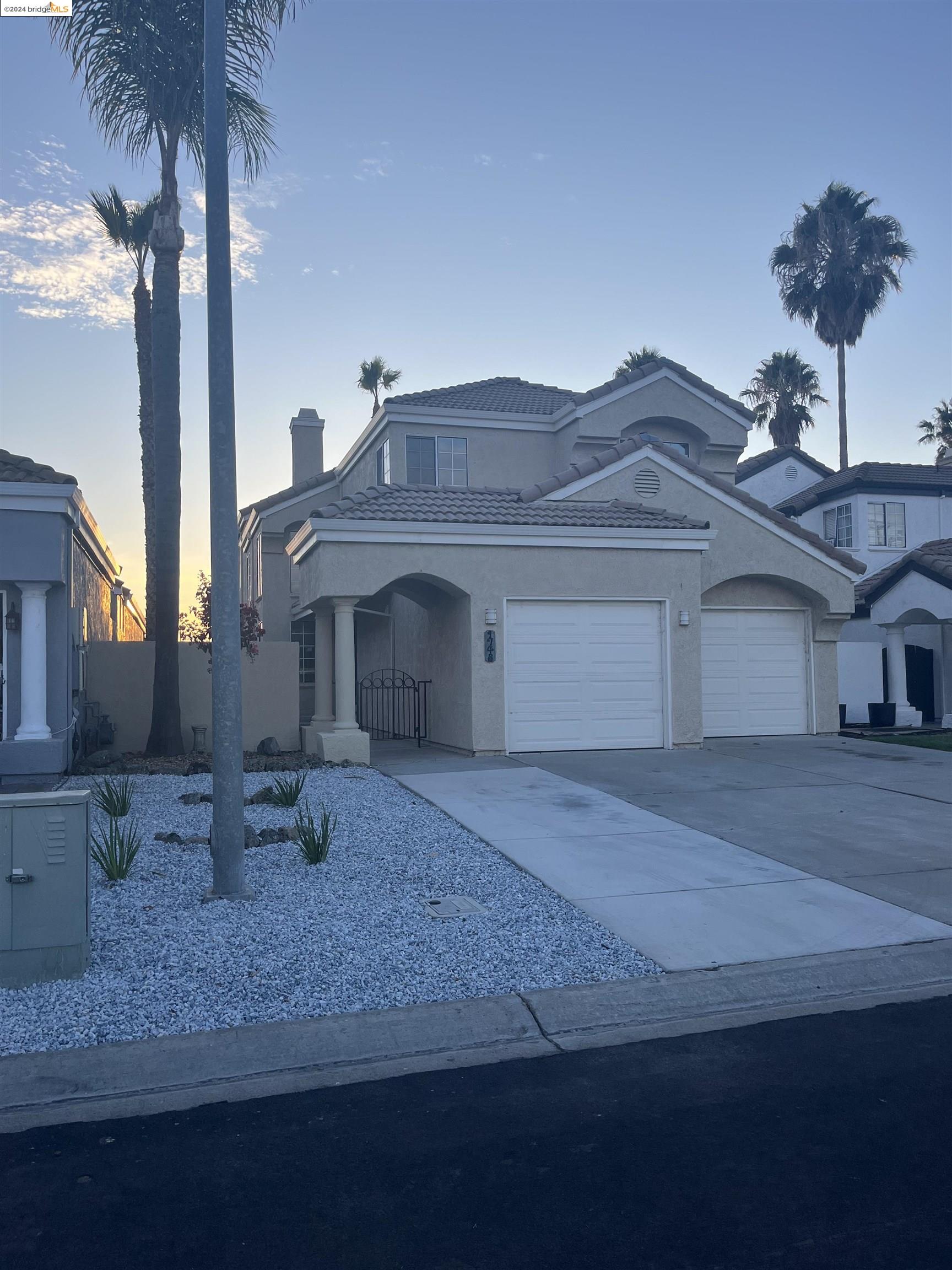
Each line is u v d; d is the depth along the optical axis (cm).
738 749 1720
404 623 2131
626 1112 479
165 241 1602
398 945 698
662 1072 523
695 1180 414
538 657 1662
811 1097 491
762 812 1155
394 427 2386
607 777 1405
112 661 1714
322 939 707
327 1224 387
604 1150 441
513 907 794
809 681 1975
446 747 1770
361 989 621
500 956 680
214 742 805
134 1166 432
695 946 704
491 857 952
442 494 1772
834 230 4609
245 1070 530
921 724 2272
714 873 896
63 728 1445
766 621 1966
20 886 624
